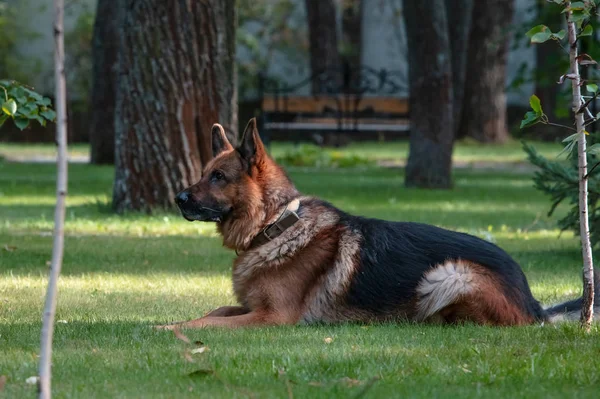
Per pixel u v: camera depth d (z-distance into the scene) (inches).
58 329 264.5
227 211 277.0
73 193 792.9
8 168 1099.9
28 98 298.5
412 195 815.7
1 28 1656.0
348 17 1952.5
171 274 404.8
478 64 1512.1
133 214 606.2
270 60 1857.8
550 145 1526.8
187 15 586.6
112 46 1104.2
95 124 1128.2
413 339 247.4
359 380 204.1
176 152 600.1
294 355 225.9
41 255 450.9
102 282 378.9
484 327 261.4
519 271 277.0
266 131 1311.5
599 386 200.7
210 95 596.7
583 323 263.9
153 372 210.2
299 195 283.0
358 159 1248.2
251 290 274.8
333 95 1337.4
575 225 445.7
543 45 1457.9
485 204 756.6
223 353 228.5
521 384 201.6
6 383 198.8
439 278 265.3
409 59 896.3
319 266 272.4
